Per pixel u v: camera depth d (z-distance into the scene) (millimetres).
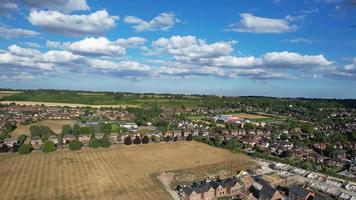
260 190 114875
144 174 136875
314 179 138500
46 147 172500
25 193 109750
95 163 152125
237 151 189250
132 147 193375
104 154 171875
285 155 180875
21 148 166875
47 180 124312
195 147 197750
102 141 189750
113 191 114500
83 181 124500
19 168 139625
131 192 114188
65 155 166875
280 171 149125
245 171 146500
